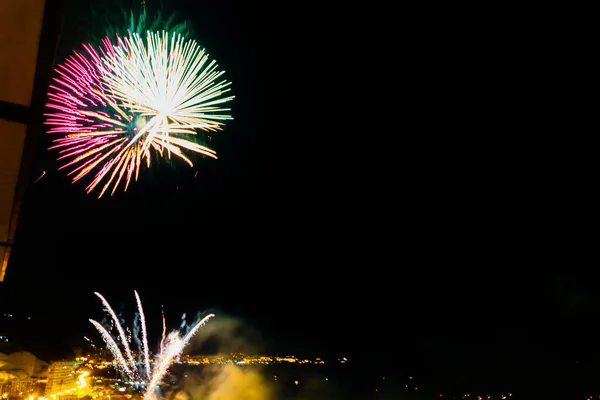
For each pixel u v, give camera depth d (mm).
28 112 5223
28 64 4773
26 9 4348
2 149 5602
